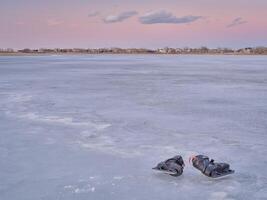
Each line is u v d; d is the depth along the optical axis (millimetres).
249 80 27609
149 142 8820
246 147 8375
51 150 8133
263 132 9898
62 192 5727
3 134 9703
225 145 8539
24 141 8945
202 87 22234
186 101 15953
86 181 6199
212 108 14000
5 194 5656
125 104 15039
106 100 16203
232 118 11945
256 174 6566
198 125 10836
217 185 6047
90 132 9914
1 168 6895
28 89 20812
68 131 10039
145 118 11930
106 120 11586
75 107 14219
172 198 5516
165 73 36062
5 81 26344
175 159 6676
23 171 6715
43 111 13281
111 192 5730
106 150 8117
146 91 19875
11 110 13477
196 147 8367
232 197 5555
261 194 5668
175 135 9555
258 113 12891
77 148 8289
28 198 5504
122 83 24891
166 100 16234
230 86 22953
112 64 61406
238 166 7004
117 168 6883
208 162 6531
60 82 25547
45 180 6250
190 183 6141
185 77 30516
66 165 7062
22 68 46625
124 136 9445
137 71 39750
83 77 30469
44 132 9938
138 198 5508
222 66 53406
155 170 6574
